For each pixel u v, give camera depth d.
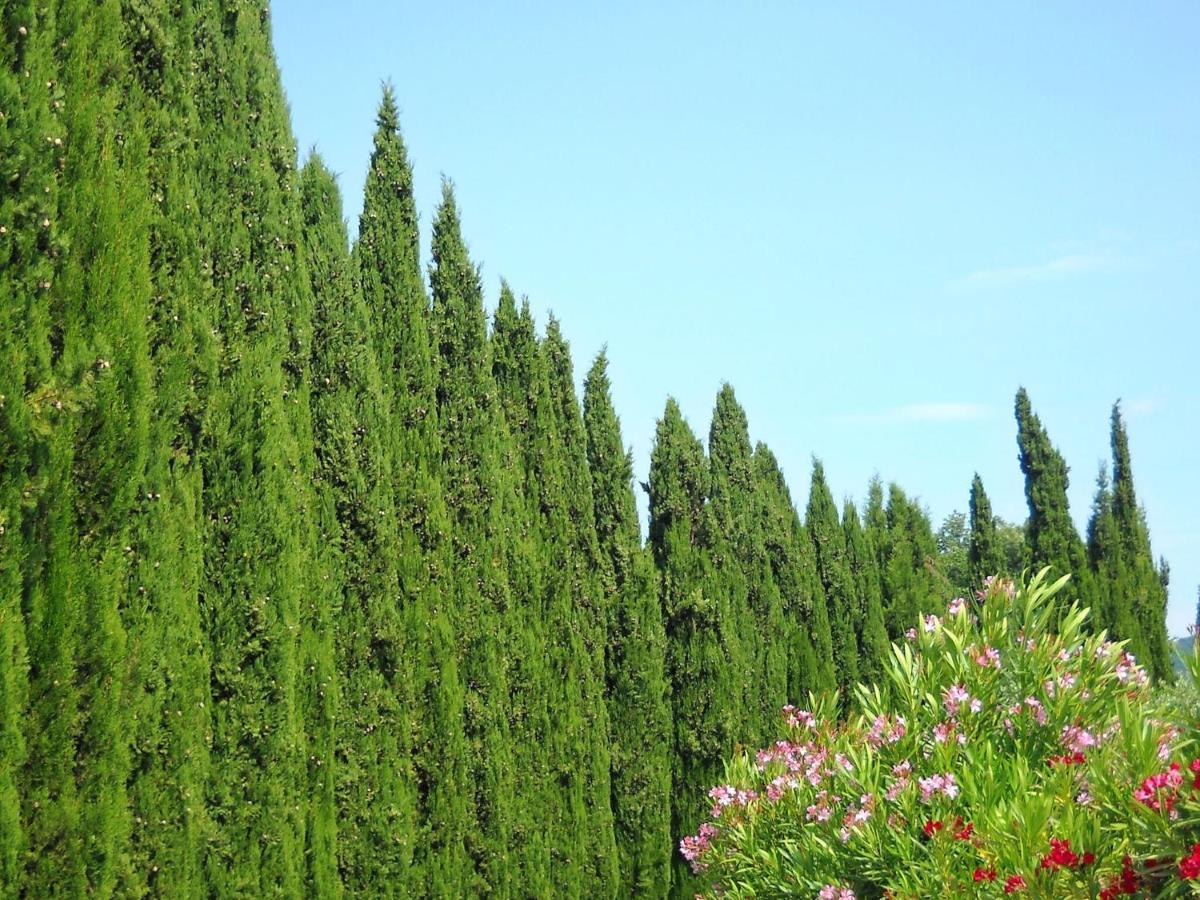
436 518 9.43
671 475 13.23
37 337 5.25
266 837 6.81
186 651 6.21
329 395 8.57
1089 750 6.98
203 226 7.18
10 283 5.17
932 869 6.92
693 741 12.56
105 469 5.51
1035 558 25.70
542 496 11.32
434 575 9.32
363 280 9.66
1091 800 6.68
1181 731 6.45
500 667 9.96
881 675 17.48
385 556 8.61
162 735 6.01
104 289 5.60
